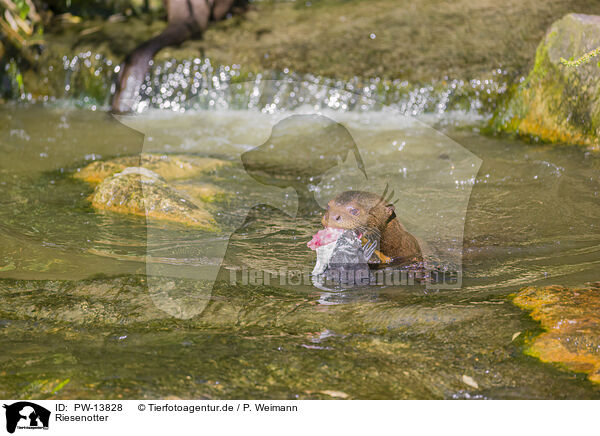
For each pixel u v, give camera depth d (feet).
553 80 25.43
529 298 13.03
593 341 11.23
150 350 11.48
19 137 27.84
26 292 13.91
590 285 13.61
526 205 18.75
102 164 23.12
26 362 11.05
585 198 19.24
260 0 41.70
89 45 34.60
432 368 10.77
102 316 12.85
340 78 31.07
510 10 35.60
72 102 34.19
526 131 26.30
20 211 19.34
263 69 32.01
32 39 35.70
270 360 11.07
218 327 12.42
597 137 23.50
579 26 24.67
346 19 37.60
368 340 11.72
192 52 33.22
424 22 36.04
